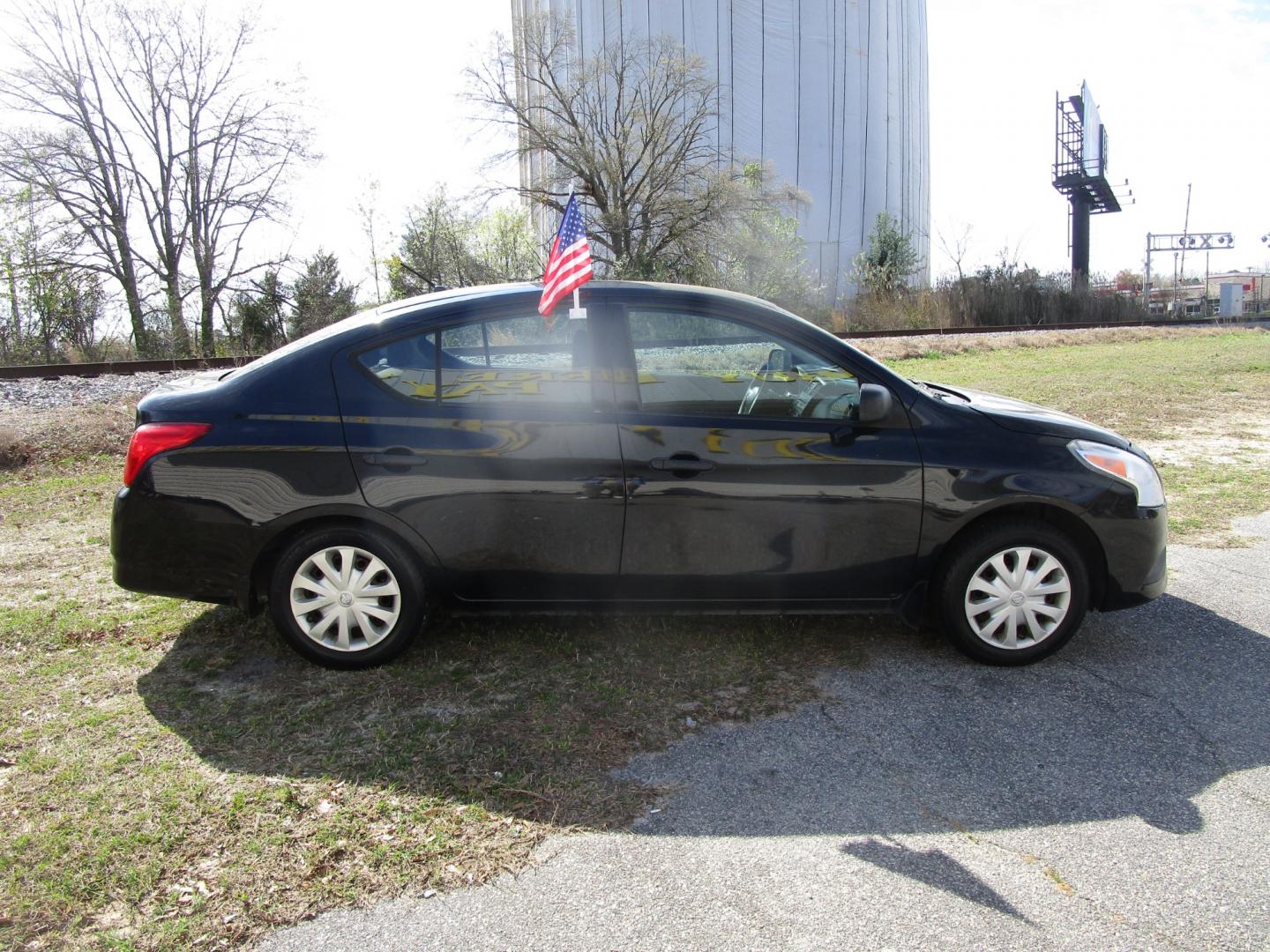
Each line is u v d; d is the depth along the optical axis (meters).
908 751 3.31
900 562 3.96
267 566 3.94
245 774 3.11
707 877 2.60
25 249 24.98
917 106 72.62
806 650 4.20
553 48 36.81
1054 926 2.40
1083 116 51.94
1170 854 2.71
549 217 39.81
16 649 4.17
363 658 3.91
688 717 3.56
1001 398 4.55
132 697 3.69
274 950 2.31
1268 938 2.35
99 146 28.39
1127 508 3.98
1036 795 3.03
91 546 5.91
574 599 3.97
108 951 2.30
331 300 29.36
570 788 3.05
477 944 2.33
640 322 3.91
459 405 3.85
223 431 3.79
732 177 36.84
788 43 60.31
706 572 3.91
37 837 2.74
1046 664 4.08
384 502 3.79
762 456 3.84
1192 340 27.70
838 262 49.78
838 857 2.70
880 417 3.80
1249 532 6.16
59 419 9.55
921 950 2.31
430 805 2.94
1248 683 3.89
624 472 3.82
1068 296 42.03
